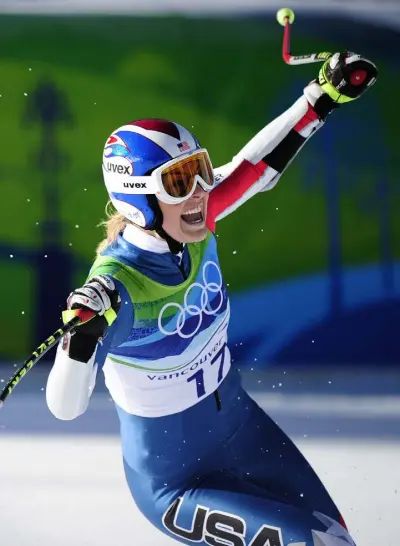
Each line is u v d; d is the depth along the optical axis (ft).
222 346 32.07
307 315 92.12
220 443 32.12
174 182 28.91
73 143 90.43
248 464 32.40
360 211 91.91
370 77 34.88
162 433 31.07
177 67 91.30
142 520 48.85
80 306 26.35
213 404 31.78
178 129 29.48
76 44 90.74
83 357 26.40
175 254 29.99
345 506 51.21
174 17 90.94
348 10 90.43
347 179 91.91
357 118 91.66
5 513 50.52
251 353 91.97
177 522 30.96
